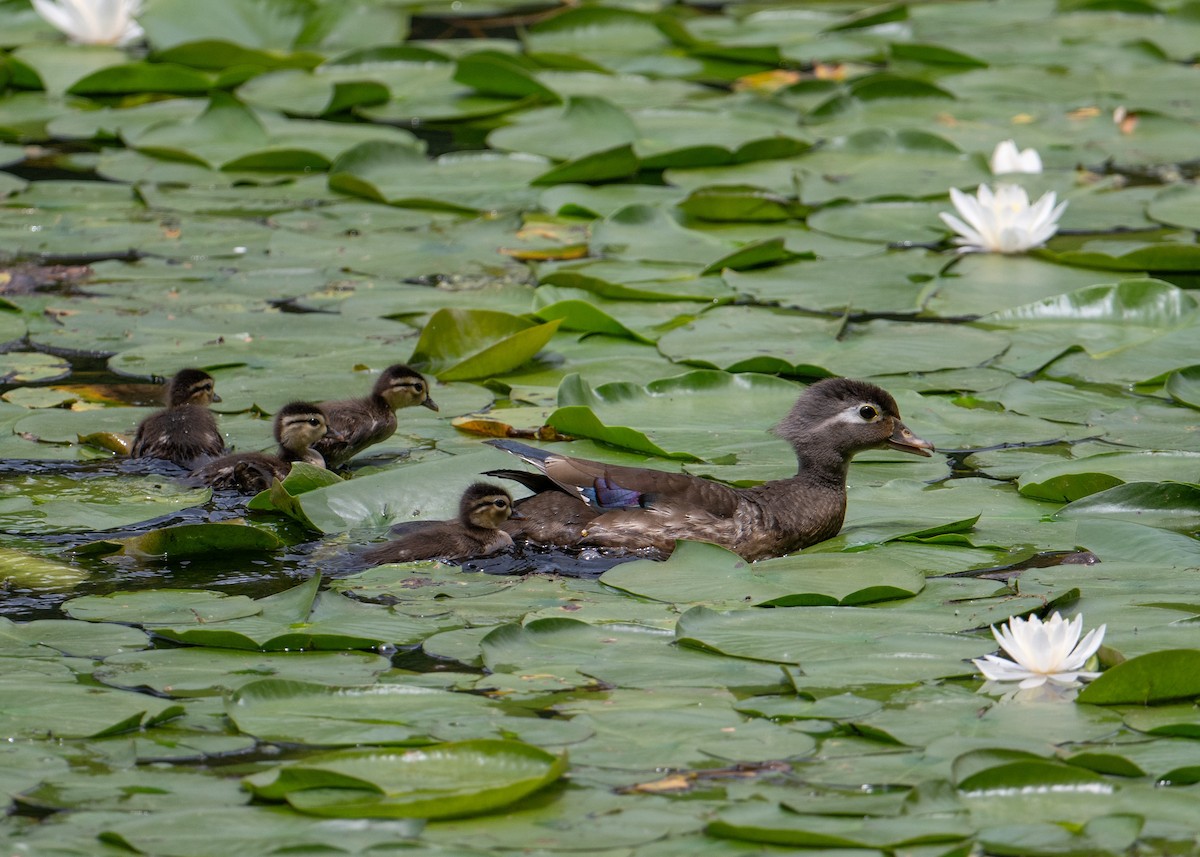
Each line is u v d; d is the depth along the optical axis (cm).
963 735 870
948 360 1563
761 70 2831
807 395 1275
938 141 2298
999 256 1920
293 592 1071
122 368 1542
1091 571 1111
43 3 2875
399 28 2958
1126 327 1664
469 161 2272
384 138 2362
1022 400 1471
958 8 3262
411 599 1086
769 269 1869
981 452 1367
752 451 1377
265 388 1511
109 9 2862
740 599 1076
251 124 2352
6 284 1781
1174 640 978
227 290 1780
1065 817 786
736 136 2358
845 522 1252
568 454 1363
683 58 2844
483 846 757
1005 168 2202
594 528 1226
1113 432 1391
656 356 1614
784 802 793
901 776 825
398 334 1664
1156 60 2784
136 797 803
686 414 1466
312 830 771
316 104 2533
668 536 1216
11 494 1275
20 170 2241
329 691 918
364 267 1861
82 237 1945
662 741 864
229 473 1316
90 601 1066
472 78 2567
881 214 2050
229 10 2875
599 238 1947
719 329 1664
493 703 912
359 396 1484
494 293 1770
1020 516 1233
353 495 1270
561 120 2389
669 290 1788
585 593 1102
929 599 1071
